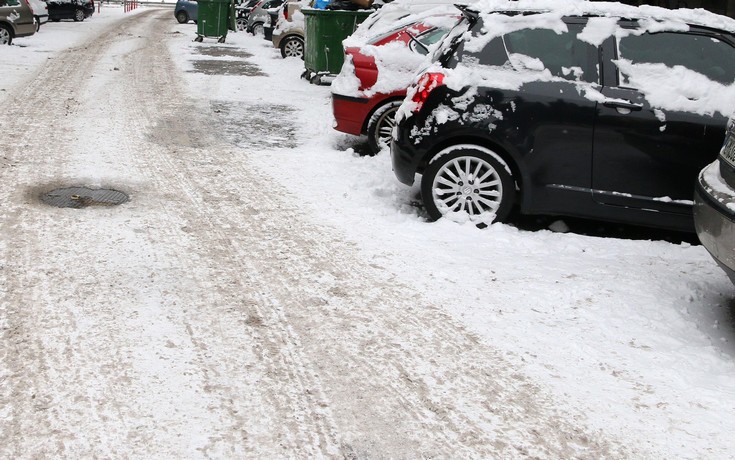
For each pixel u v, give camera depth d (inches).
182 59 788.6
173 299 183.6
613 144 234.7
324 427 134.7
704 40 236.8
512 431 136.0
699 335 178.1
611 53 239.8
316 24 608.1
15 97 481.7
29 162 309.3
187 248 219.1
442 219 248.5
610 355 165.6
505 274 208.5
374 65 356.8
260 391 145.1
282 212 258.8
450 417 139.6
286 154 352.5
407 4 467.2
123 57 782.5
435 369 156.8
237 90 568.7
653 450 131.5
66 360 151.9
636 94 234.2
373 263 214.1
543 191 242.5
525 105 239.5
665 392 150.9
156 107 470.0
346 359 159.3
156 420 133.4
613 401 147.1
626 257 225.8
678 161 231.9
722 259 169.0
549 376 155.8
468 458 127.6
